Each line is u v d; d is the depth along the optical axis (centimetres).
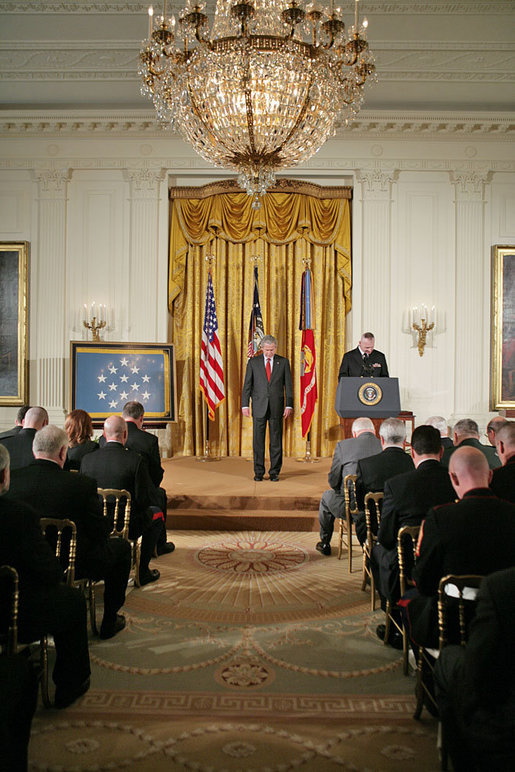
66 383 898
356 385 668
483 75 852
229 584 454
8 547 254
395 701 287
